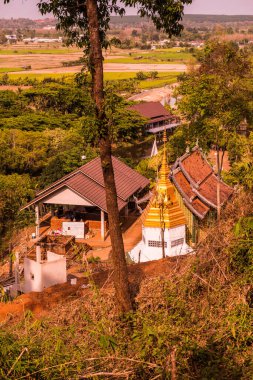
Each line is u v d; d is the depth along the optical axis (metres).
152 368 8.43
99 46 10.91
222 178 31.17
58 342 8.53
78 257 13.69
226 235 10.98
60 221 36.28
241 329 9.11
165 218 24.62
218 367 8.40
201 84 23.73
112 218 11.12
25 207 35.31
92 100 10.98
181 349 8.55
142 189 39.00
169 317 9.61
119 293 10.73
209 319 9.48
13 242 33.78
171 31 11.44
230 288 10.05
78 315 10.56
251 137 20.70
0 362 8.17
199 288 10.45
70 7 11.31
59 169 43.88
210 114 24.17
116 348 8.73
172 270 11.85
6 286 19.69
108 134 10.98
